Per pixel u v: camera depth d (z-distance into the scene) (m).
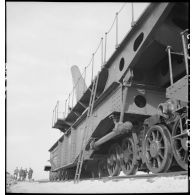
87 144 11.95
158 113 7.23
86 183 7.82
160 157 7.43
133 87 9.10
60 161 20.70
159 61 9.25
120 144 10.43
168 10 6.99
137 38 8.53
